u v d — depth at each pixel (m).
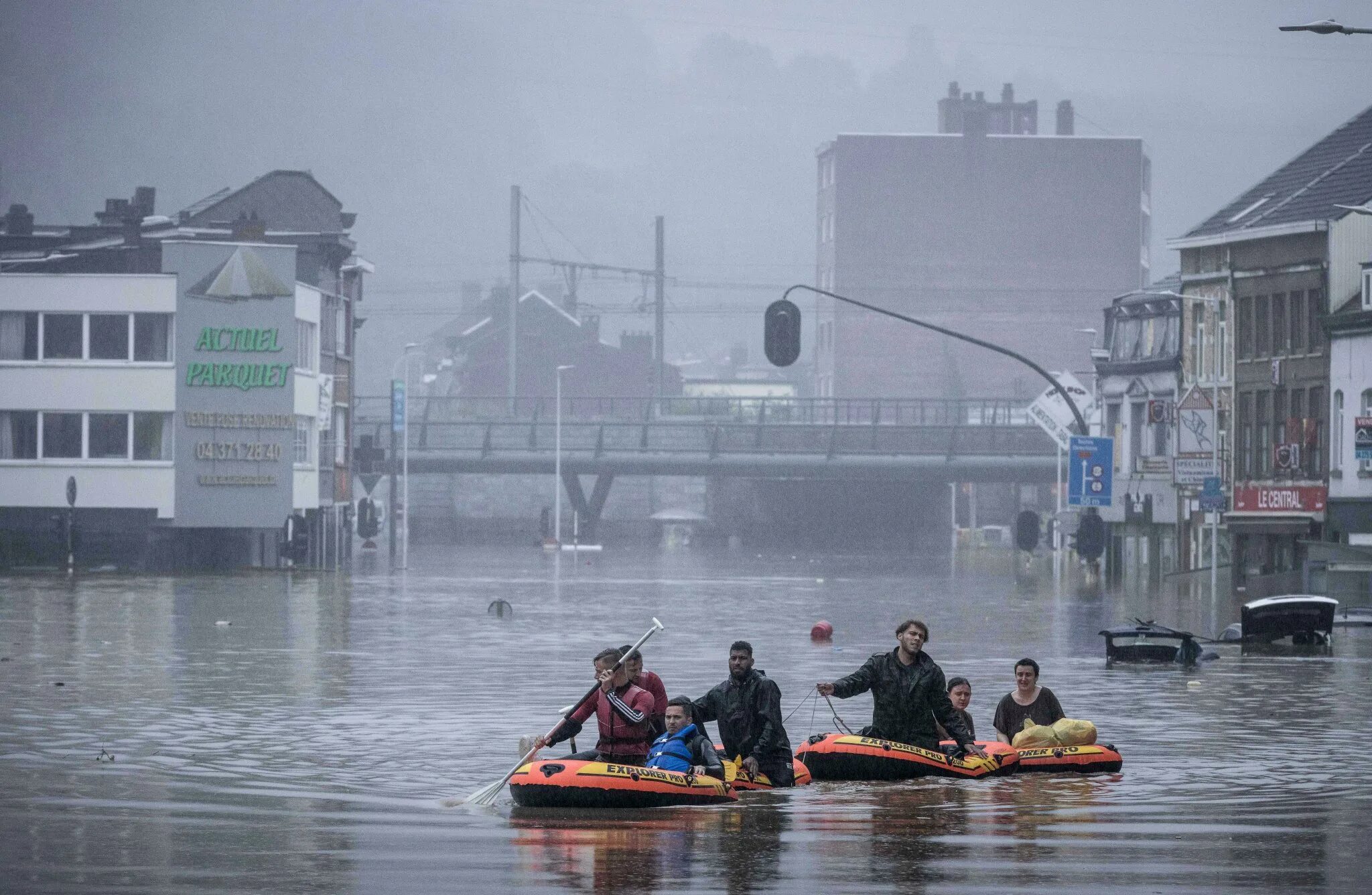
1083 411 172.75
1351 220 130.75
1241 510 132.62
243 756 39.12
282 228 189.38
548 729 44.34
